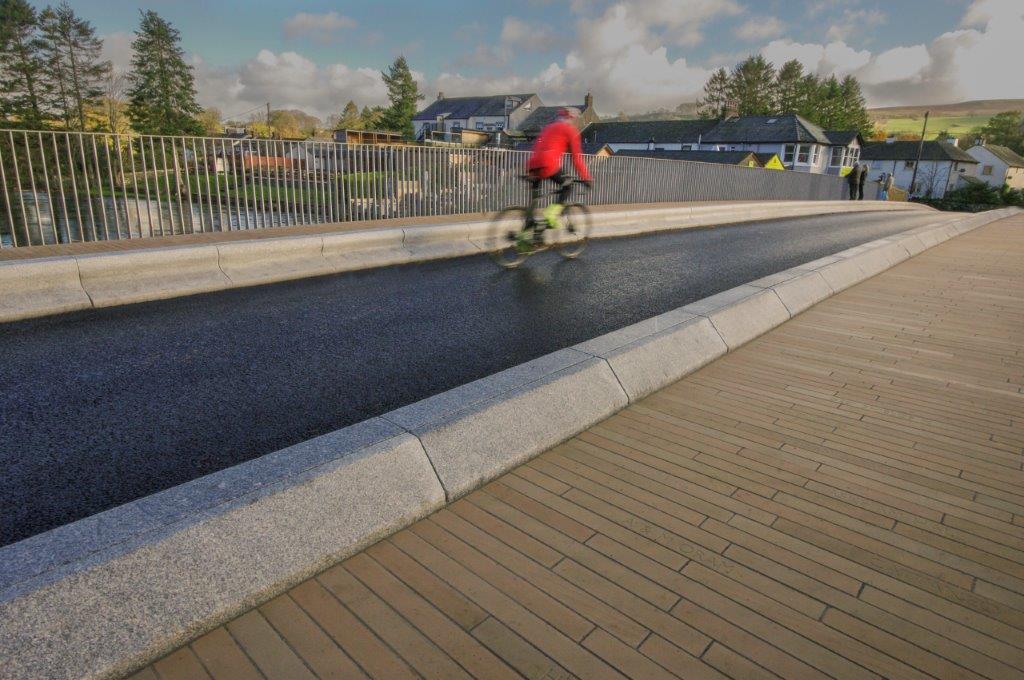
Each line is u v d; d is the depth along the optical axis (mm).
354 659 1842
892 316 6117
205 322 5492
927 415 3688
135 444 3258
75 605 1812
